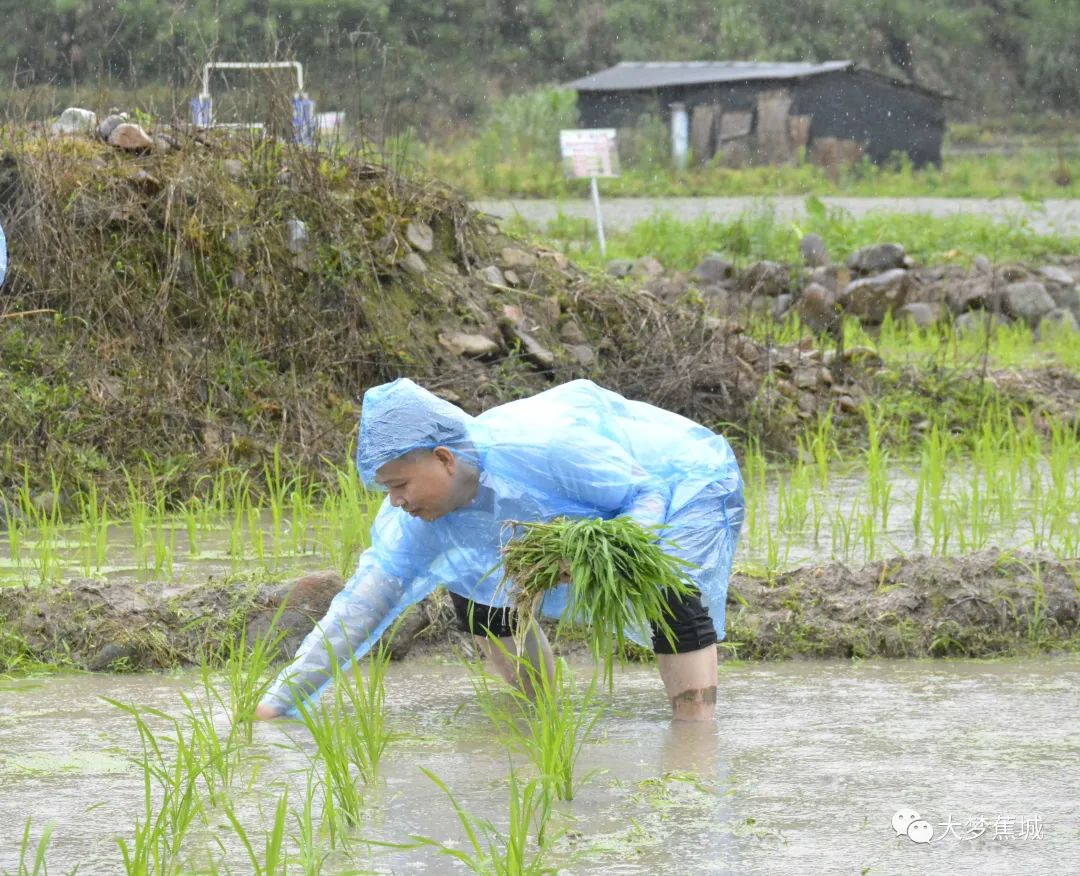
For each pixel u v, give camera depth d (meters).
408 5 62.16
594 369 13.78
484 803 5.25
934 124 56.31
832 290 20.53
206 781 5.44
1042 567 8.07
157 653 7.33
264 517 10.94
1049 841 4.88
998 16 74.38
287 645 7.49
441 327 13.56
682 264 24.69
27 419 11.41
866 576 8.07
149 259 12.56
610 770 5.64
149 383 11.96
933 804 5.24
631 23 67.00
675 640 6.18
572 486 5.96
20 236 12.30
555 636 7.52
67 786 5.49
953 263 23.42
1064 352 18.70
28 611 7.52
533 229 29.56
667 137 55.62
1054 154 60.59
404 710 6.53
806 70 55.16
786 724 6.27
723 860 4.72
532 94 57.38
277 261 12.86
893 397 15.02
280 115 13.43
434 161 44.16
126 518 10.84
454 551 6.13
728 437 13.74
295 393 12.34
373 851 4.82
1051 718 6.36
